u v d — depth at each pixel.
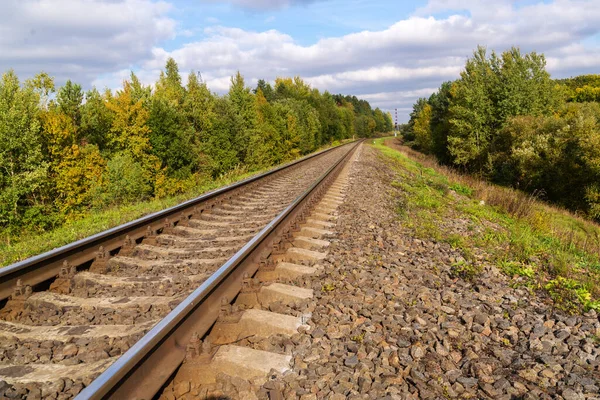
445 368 3.27
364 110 183.88
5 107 21.44
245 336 3.65
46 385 2.76
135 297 4.39
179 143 26.55
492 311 4.46
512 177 30.52
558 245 9.84
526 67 36.56
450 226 9.48
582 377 3.18
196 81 29.42
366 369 3.19
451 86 53.66
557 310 4.60
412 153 58.34
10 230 19.69
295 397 2.87
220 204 10.01
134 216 9.65
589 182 23.69
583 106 35.06
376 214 9.69
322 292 4.69
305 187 13.56
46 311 4.06
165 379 2.69
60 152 24.03
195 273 5.24
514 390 3.01
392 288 4.92
